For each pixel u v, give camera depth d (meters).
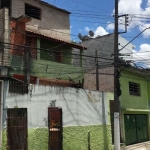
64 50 18.80
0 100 10.32
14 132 10.56
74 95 13.60
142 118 20.56
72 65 18.38
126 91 18.77
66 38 20.62
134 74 19.89
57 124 12.42
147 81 21.81
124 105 18.30
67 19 20.98
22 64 14.82
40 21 18.72
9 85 10.64
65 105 12.97
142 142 19.72
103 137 15.09
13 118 10.61
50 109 12.16
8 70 11.48
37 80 15.67
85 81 20.42
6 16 14.20
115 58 14.69
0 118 10.23
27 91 11.22
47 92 12.10
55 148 12.14
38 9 18.81
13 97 10.70
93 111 14.74
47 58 17.48
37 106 11.56
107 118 15.70
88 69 20.50
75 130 13.31
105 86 18.73
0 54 13.48
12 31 14.88
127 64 17.95
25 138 10.88
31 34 15.95
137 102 19.91
